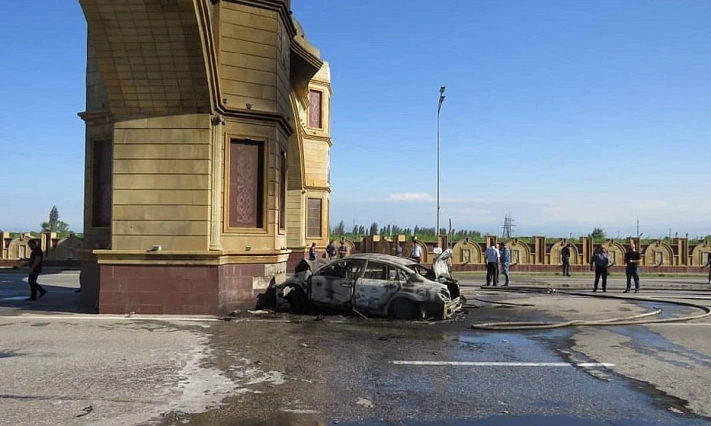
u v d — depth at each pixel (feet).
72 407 20.53
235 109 46.29
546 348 32.83
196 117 44.24
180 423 18.93
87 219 51.31
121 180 44.24
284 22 52.03
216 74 43.60
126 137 44.29
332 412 20.35
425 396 22.56
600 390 23.73
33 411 20.03
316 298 45.65
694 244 126.93
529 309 51.62
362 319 42.86
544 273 119.44
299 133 87.92
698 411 20.99
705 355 31.04
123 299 43.83
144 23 40.06
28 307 49.19
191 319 41.65
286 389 23.25
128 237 44.06
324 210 105.29
